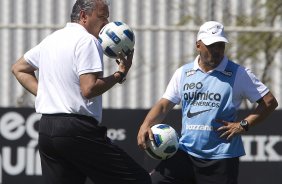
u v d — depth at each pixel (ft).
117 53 57.47
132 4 109.40
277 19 108.06
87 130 55.11
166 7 109.40
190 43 104.83
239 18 107.45
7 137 85.20
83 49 55.01
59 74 55.52
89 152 55.52
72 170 57.00
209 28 60.13
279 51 104.12
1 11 110.32
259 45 103.65
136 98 103.40
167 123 83.35
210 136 61.11
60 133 55.11
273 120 84.28
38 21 110.01
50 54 56.18
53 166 56.80
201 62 61.52
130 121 85.30
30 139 85.30
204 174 61.62
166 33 104.68
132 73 103.71
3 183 85.15
